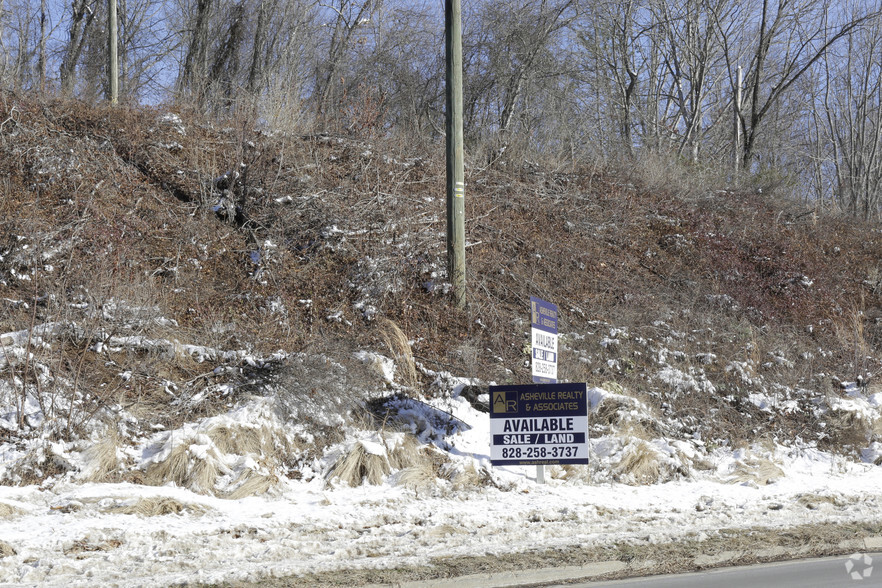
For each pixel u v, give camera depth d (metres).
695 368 13.63
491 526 8.12
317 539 7.45
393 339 12.41
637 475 10.65
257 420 10.01
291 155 16.64
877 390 14.45
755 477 10.93
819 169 34.50
